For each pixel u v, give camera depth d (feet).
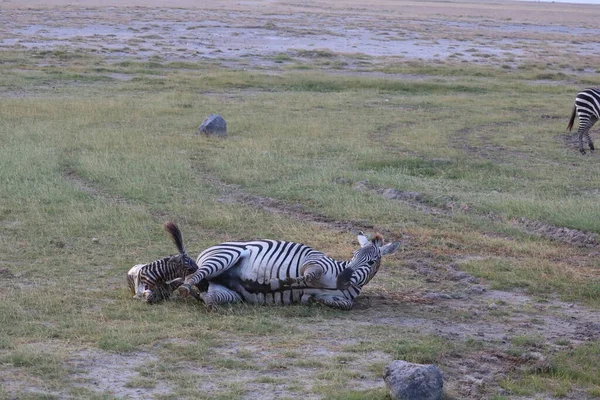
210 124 80.64
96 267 39.01
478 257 43.93
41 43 169.58
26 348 27.17
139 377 25.49
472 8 501.97
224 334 29.86
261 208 53.62
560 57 202.69
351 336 30.27
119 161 65.51
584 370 28.30
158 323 30.60
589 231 49.26
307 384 25.54
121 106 97.25
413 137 85.40
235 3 420.36
